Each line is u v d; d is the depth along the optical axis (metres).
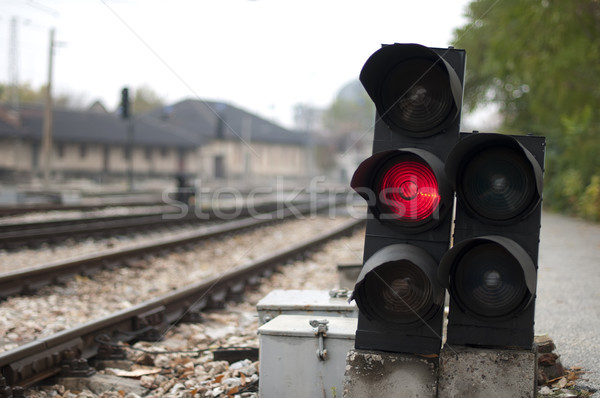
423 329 3.07
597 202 19.70
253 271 9.09
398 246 3.03
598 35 17.11
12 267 10.10
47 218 18.64
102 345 5.22
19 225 14.06
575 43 17.28
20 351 4.54
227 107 91.94
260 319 4.80
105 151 67.56
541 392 4.16
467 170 2.96
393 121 3.07
